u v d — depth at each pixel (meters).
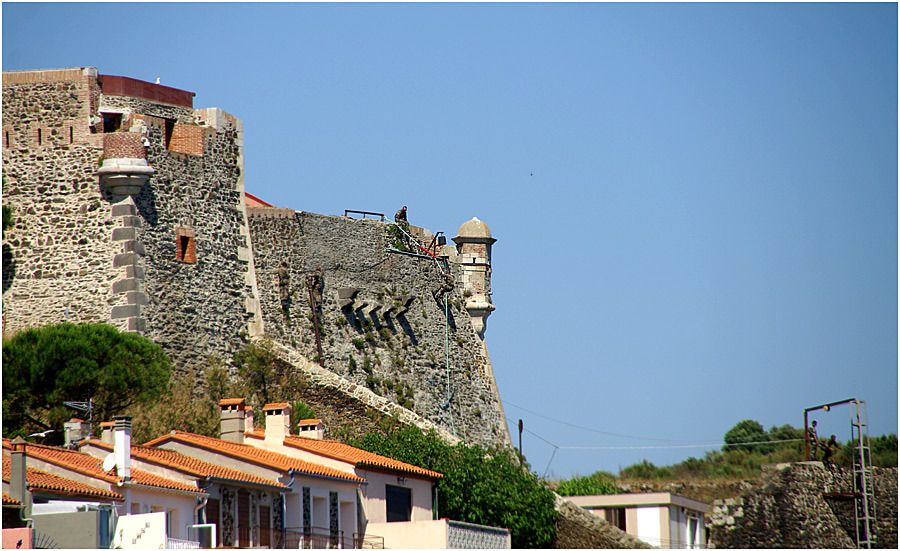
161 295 113.06
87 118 113.62
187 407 108.50
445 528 93.25
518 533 103.38
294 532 87.31
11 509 73.62
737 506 118.31
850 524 121.19
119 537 75.25
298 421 111.06
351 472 93.62
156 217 114.12
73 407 98.31
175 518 80.69
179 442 89.62
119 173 112.25
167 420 104.81
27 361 102.19
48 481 76.38
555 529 106.75
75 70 114.25
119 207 112.31
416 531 93.25
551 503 107.06
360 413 117.12
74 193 113.12
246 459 88.12
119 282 111.38
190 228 116.19
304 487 89.25
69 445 86.25
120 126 114.50
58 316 111.62
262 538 85.94
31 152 113.94
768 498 118.81
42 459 79.38
